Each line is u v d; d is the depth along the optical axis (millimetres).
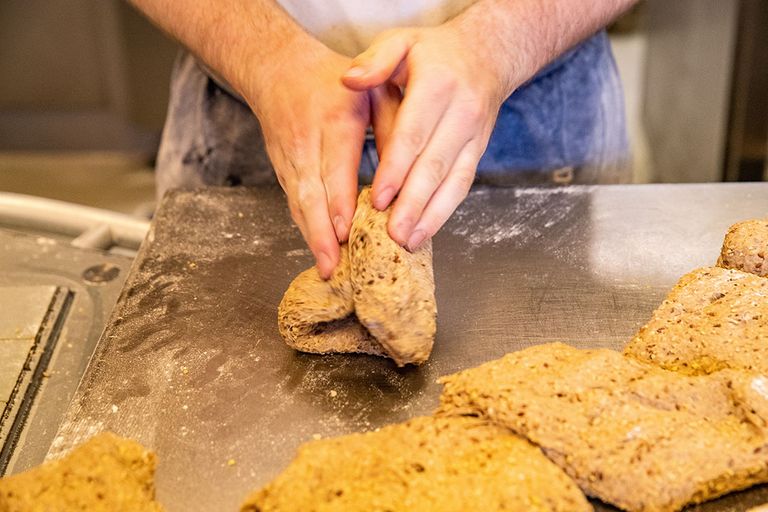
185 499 645
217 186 1083
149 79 2332
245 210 977
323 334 764
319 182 767
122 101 2391
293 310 756
